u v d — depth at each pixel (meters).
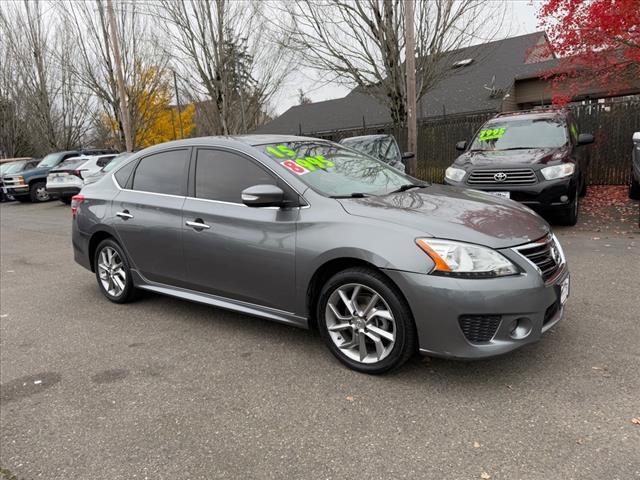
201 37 15.73
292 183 3.66
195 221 4.12
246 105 16.81
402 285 3.04
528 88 20.84
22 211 15.75
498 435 2.60
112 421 2.96
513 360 3.38
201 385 3.34
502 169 7.15
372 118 25.94
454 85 23.66
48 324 4.70
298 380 3.33
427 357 3.53
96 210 5.07
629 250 5.99
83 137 26.30
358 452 2.54
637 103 10.40
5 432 2.92
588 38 8.45
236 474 2.44
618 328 3.78
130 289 5.01
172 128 33.34
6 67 24.33
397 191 3.93
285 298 3.64
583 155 9.66
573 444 2.49
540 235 3.27
